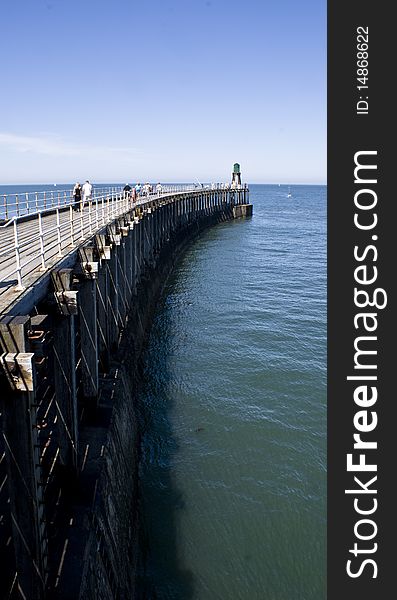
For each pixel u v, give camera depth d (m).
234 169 122.75
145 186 55.41
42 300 11.62
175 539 15.45
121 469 15.52
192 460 18.92
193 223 77.12
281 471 18.39
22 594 8.56
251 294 43.25
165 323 34.25
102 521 12.39
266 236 85.56
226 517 16.30
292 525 16.08
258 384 24.88
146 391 23.84
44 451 12.75
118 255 23.64
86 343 15.59
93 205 39.75
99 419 15.84
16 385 7.68
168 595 13.73
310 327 33.84
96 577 10.91
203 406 22.62
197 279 48.88
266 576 14.39
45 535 9.45
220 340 30.92
